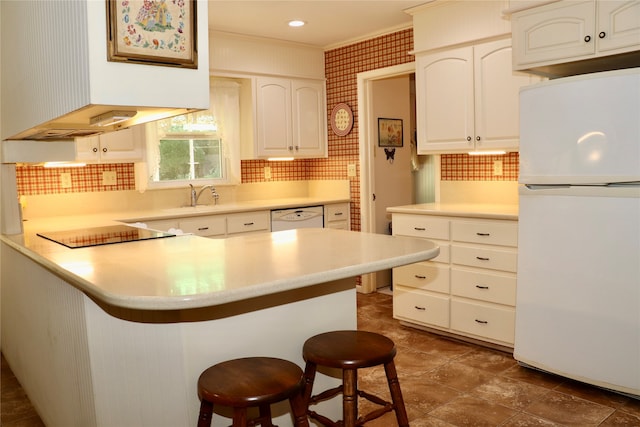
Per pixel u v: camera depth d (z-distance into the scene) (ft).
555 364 9.38
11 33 8.50
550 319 9.39
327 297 6.89
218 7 12.50
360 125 16.19
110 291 4.76
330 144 17.35
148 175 14.52
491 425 8.16
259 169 17.15
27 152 9.93
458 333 11.89
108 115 6.18
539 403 8.86
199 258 6.41
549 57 9.29
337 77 16.83
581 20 8.86
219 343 5.91
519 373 10.12
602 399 8.92
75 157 10.41
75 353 6.68
